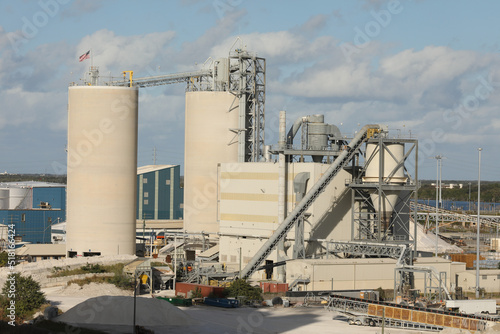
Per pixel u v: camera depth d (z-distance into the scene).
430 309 83.44
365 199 116.62
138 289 107.94
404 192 122.38
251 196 124.06
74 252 126.75
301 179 117.25
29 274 109.50
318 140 121.75
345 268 107.31
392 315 84.75
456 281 117.69
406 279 109.69
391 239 115.50
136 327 78.06
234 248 126.19
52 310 84.31
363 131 115.50
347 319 88.38
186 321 83.31
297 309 95.88
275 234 114.44
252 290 102.06
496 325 79.81
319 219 117.75
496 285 119.44
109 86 125.31
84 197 125.31
